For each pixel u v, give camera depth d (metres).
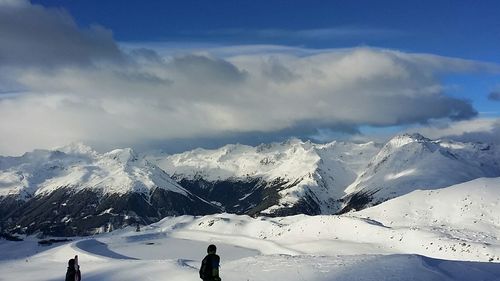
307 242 152.75
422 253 113.81
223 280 38.38
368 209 177.88
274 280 37.03
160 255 163.00
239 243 194.25
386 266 37.72
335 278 35.44
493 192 154.12
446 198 160.25
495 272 36.28
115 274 53.53
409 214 160.25
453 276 35.12
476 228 134.25
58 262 99.94
